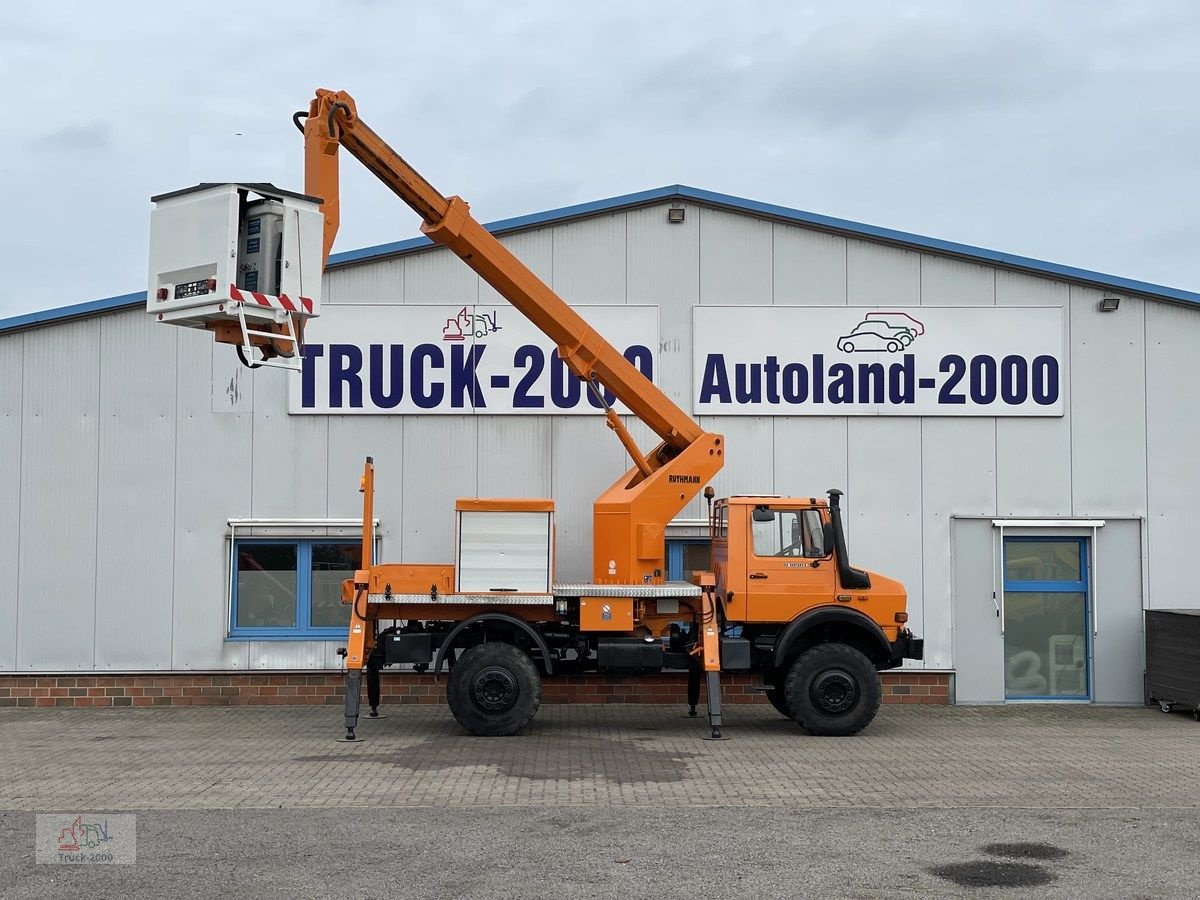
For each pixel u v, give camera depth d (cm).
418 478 1620
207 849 806
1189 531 1630
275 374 1620
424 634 1333
